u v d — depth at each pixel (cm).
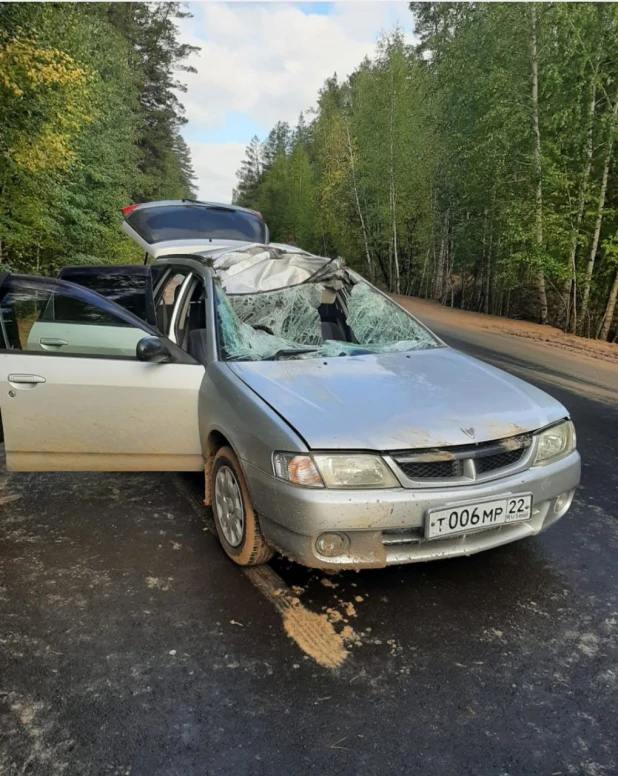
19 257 1393
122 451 342
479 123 1593
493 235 1750
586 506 386
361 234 3014
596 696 219
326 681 225
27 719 204
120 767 185
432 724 205
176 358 338
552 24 1330
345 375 314
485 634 254
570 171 1390
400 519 248
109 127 1850
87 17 1633
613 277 1407
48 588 283
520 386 322
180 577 295
